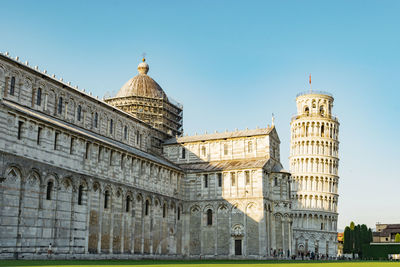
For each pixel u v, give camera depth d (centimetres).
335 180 15688
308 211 15138
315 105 15938
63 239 6769
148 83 12912
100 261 6312
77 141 7256
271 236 10456
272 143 11262
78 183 7169
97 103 9719
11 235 5825
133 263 5641
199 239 10562
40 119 6419
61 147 6875
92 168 7588
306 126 15725
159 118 12581
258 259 9781
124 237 8400
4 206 5741
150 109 12519
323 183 15475
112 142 9206
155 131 12062
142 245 8962
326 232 15225
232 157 11288
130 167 8756
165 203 10038
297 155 15588
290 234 10788
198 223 10675
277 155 11531
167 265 4753
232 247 10175
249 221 10150
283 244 10525
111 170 8144
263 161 10688
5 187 5784
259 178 10244
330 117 15900
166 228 10000
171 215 10275
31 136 6294
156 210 9638
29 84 7850
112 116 10256
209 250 10400
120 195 8369
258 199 10131
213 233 10444
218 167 10931
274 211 10700
